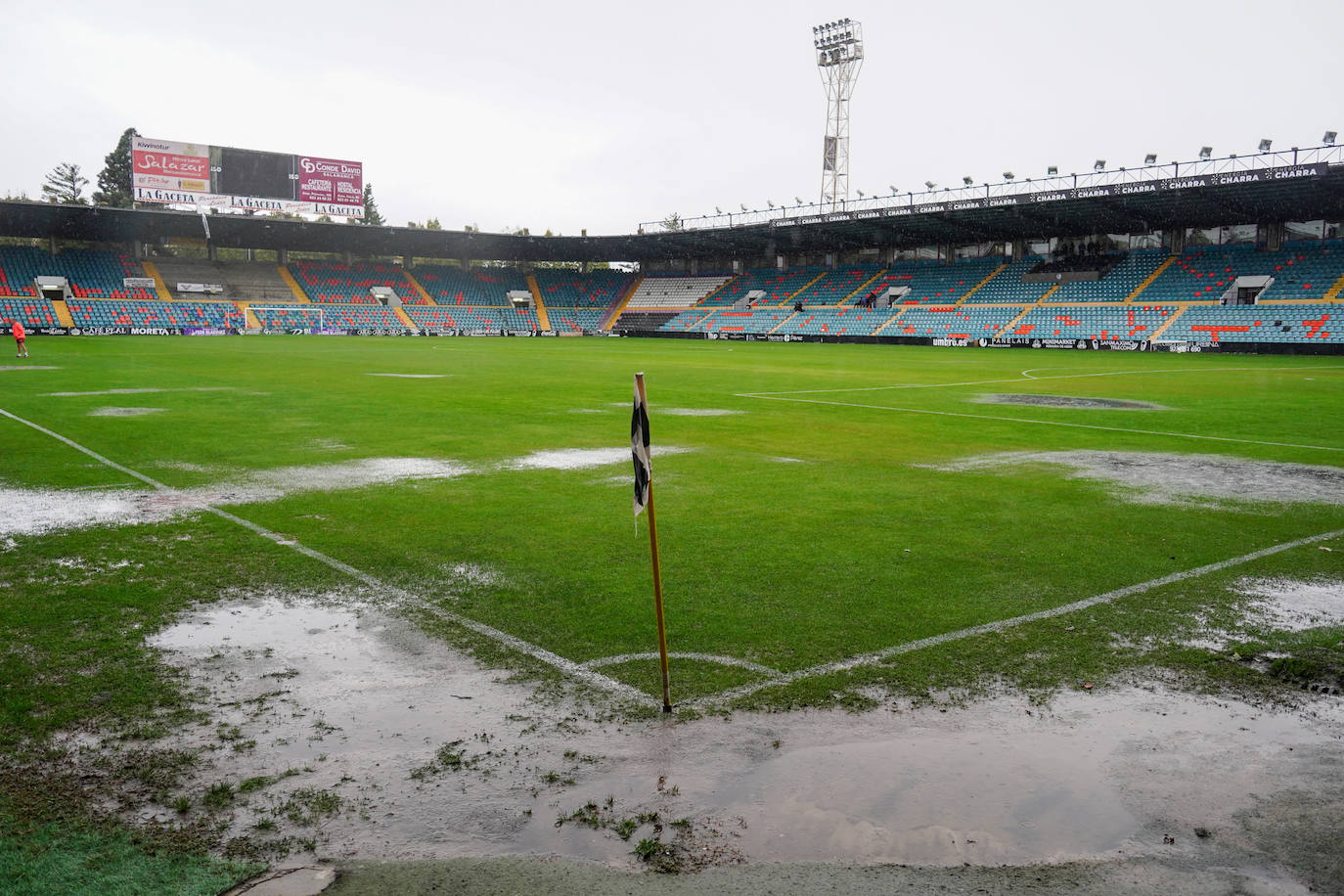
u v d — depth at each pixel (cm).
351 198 7100
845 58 7250
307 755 436
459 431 1608
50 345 4747
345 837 368
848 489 1099
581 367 3547
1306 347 4753
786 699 499
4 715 476
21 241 7250
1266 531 891
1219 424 1808
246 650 572
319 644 582
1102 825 384
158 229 6900
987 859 359
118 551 803
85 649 571
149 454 1343
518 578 722
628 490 1085
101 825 374
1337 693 517
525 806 393
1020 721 477
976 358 4500
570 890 336
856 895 334
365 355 4228
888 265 7550
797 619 625
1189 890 340
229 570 744
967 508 993
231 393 2267
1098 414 1975
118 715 478
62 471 1196
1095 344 5544
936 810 393
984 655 563
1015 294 6400
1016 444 1498
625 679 525
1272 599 681
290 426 1669
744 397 2317
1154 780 421
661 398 2272
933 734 462
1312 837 376
